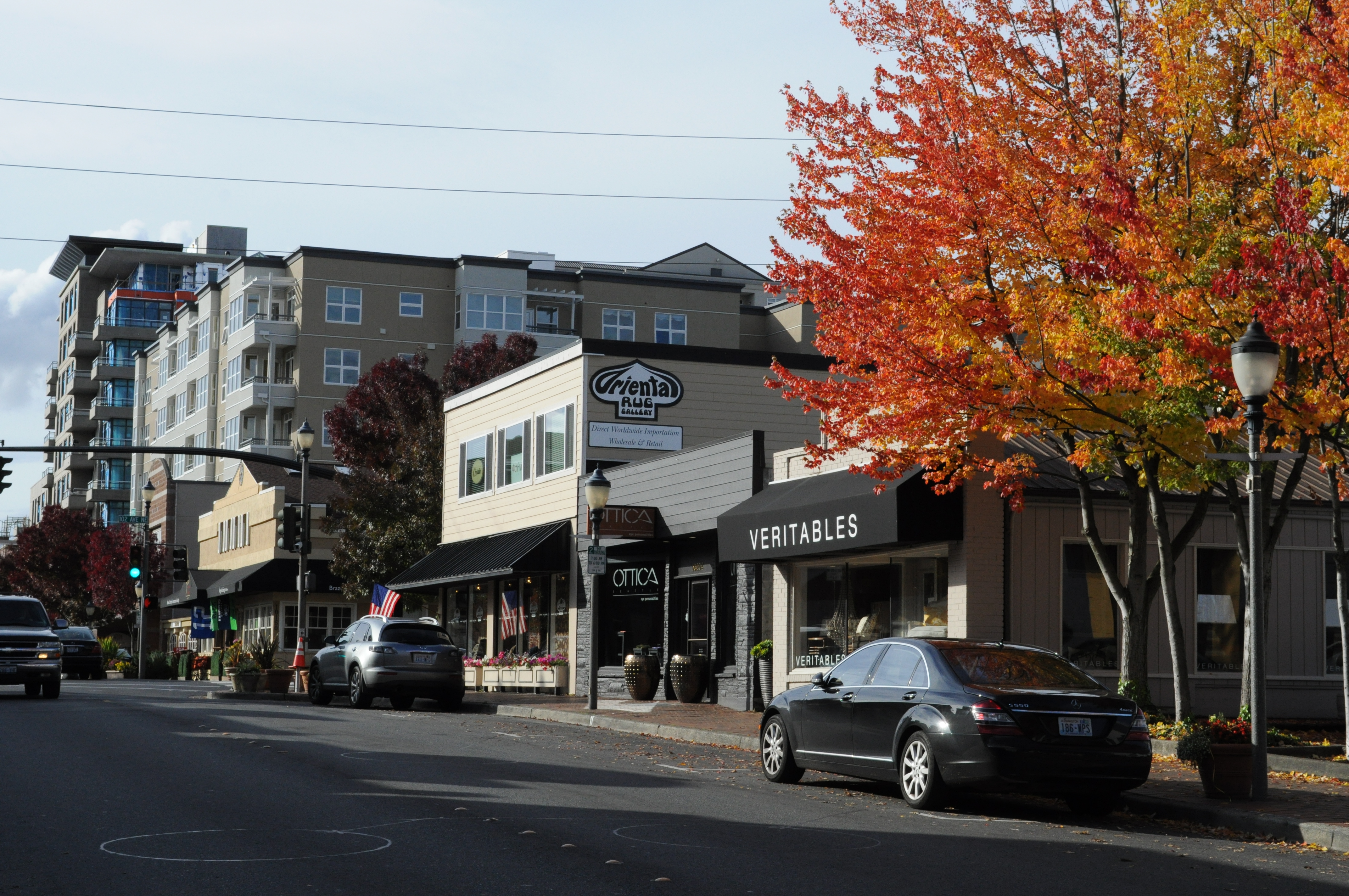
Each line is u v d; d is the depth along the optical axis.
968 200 16.25
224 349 80.88
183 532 73.50
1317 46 14.53
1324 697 23.77
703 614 28.52
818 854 10.48
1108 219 15.55
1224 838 12.19
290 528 34.16
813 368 33.81
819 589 24.77
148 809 12.29
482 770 15.67
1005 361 16.61
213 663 55.38
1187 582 23.22
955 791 13.12
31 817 11.84
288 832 11.13
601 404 32.31
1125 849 11.22
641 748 19.30
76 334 121.12
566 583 33.12
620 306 79.50
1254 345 13.62
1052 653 14.14
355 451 45.75
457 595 40.31
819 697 15.00
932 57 17.27
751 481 25.94
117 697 31.84
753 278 90.00
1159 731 18.30
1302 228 13.77
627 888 9.08
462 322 74.75
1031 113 16.95
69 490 121.00
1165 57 15.92
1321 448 17.00
